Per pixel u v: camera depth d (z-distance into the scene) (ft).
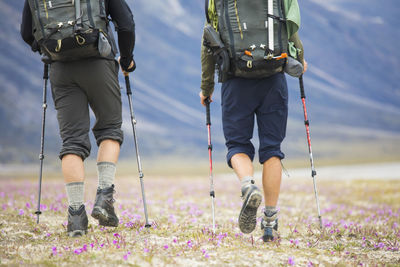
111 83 62.69
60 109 62.18
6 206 107.45
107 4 61.67
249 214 58.75
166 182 303.27
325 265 53.11
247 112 62.95
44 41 57.77
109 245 56.95
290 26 60.03
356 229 81.05
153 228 71.41
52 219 85.51
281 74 63.16
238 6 59.11
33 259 50.98
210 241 62.08
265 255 55.67
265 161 63.52
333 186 257.75
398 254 61.98
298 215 120.26
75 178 61.46
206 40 60.70
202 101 70.64
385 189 232.32
